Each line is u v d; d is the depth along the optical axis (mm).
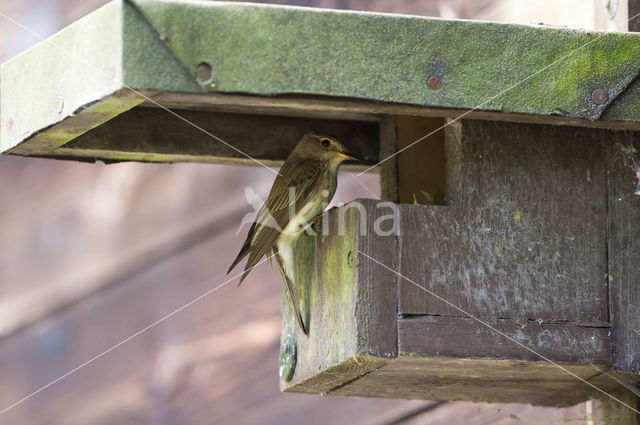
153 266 12508
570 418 9383
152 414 12086
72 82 7582
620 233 8062
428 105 7371
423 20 7430
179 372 12023
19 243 13680
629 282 8008
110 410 12359
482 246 7906
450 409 10430
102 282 12922
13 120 8414
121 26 7004
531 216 8000
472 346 7723
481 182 7988
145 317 12422
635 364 7895
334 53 7277
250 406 11453
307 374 8688
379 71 7324
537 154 8078
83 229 13227
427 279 7797
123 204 12945
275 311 11516
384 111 7516
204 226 12148
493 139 8055
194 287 12125
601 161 8141
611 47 7629
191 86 7051
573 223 8039
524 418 9852
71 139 8391
